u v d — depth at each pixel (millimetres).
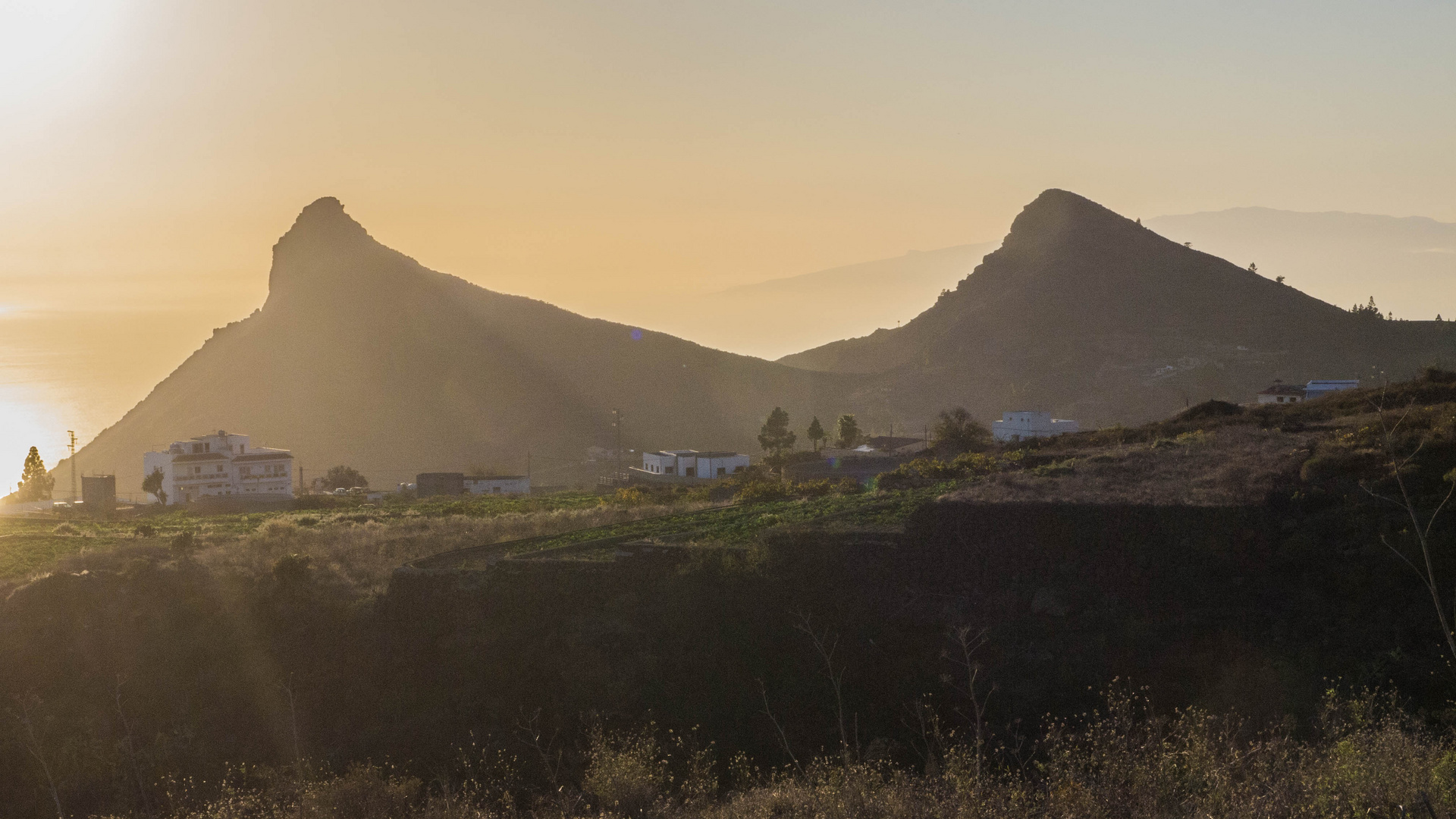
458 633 33844
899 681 27625
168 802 29359
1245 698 23312
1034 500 31078
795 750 26422
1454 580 24469
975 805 14664
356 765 26812
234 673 34812
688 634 31000
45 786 30781
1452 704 20844
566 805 21234
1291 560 27188
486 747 28797
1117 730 17188
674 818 18875
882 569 31203
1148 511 29500
